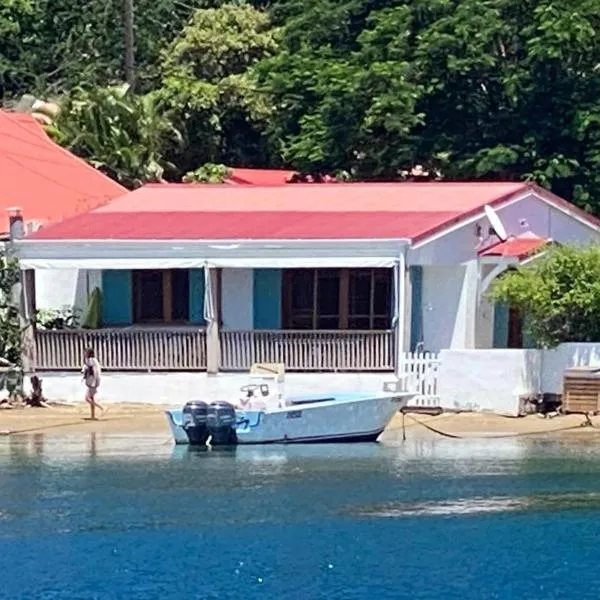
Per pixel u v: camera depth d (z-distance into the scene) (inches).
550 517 3452.3
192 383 4958.2
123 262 4965.6
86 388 4896.7
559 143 6363.2
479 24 6314.0
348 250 4857.3
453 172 6427.2
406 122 6328.7
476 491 3703.3
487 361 4709.6
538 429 4527.6
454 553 3174.2
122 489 3762.3
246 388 4436.5
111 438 4485.7
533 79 6299.2
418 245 4874.5
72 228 5187.0
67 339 5019.7
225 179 7322.8
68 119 7460.6
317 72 6722.4
